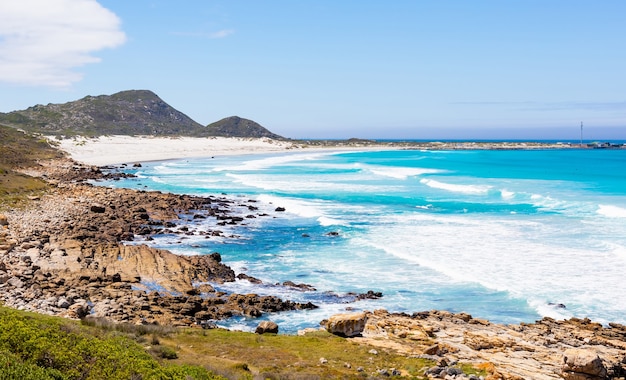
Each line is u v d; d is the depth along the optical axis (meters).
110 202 53.94
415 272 32.44
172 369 13.46
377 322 24.05
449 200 61.69
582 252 35.53
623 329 23.22
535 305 26.55
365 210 54.78
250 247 39.12
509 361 19.48
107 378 12.35
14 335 13.25
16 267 28.47
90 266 30.33
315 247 38.97
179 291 28.08
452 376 17.12
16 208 45.31
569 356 17.06
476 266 33.00
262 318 25.31
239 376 14.84
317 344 20.36
